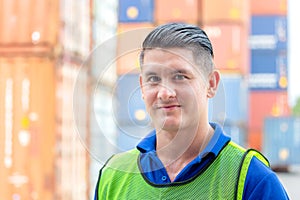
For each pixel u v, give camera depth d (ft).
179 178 6.53
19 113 29.43
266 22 90.17
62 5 29.89
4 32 29.78
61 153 29.63
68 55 30.76
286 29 89.61
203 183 6.47
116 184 6.92
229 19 52.39
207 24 52.60
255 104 89.04
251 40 89.92
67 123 30.22
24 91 29.50
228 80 51.47
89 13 33.65
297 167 104.68
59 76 29.53
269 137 85.40
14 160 29.22
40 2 29.78
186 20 52.70
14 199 29.01
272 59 89.15
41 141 29.25
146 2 52.03
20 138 29.30
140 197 6.65
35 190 29.07
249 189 6.40
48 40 29.63
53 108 29.40
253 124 88.58
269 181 6.40
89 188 30.89
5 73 29.63
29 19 29.78
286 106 88.28
